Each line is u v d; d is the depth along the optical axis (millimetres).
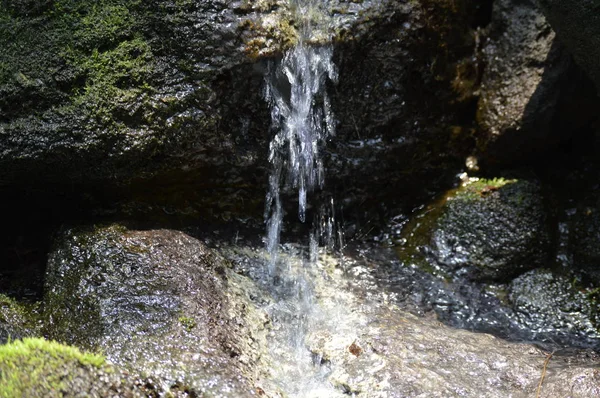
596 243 3922
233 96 3627
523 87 4102
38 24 3414
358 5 3715
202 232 3824
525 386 2957
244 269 3703
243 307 3371
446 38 4059
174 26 3480
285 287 3680
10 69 3371
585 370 2951
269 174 3898
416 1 3834
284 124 3793
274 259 3844
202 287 3268
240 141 3770
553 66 3977
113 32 3443
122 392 2424
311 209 4086
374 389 2930
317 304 3588
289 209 4055
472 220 4055
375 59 3793
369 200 4191
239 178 3859
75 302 3102
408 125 4062
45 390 2230
